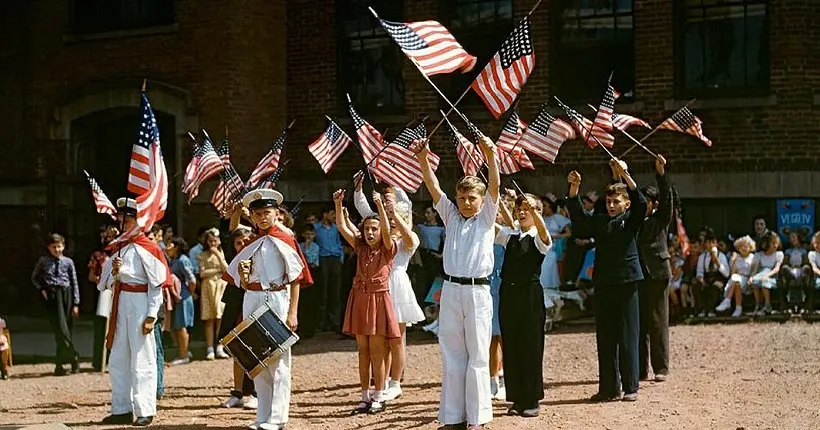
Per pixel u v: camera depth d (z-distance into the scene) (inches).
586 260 589.6
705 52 625.6
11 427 345.4
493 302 375.9
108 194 754.8
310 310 590.2
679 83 626.5
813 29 605.9
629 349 363.9
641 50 628.1
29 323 706.2
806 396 367.2
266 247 334.6
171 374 475.8
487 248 311.1
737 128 611.8
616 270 362.9
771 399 362.9
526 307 338.0
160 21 721.6
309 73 706.8
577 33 648.4
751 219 617.0
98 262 500.1
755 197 608.4
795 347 472.7
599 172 625.6
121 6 735.1
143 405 352.5
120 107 722.2
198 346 577.6
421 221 648.4
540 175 636.7
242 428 343.9
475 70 670.5
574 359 466.3
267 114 700.7
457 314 311.3
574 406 357.4
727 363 439.2
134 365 353.7
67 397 424.5
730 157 612.4
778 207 605.9
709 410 345.1
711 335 513.7
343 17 706.2
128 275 355.9
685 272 581.9
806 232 597.9
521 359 339.3
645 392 380.5
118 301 357.4
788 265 571.8
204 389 431.5
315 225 611.5
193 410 381.7
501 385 394.3
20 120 758.5
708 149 614.9
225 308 398.3
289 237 338.0
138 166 370.3
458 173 660.7
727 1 620.1
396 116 679.7
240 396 387.2
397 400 383.9
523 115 647.1
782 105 605.0
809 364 431.8
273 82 704.4
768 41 612.1
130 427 348.8
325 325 609.6
